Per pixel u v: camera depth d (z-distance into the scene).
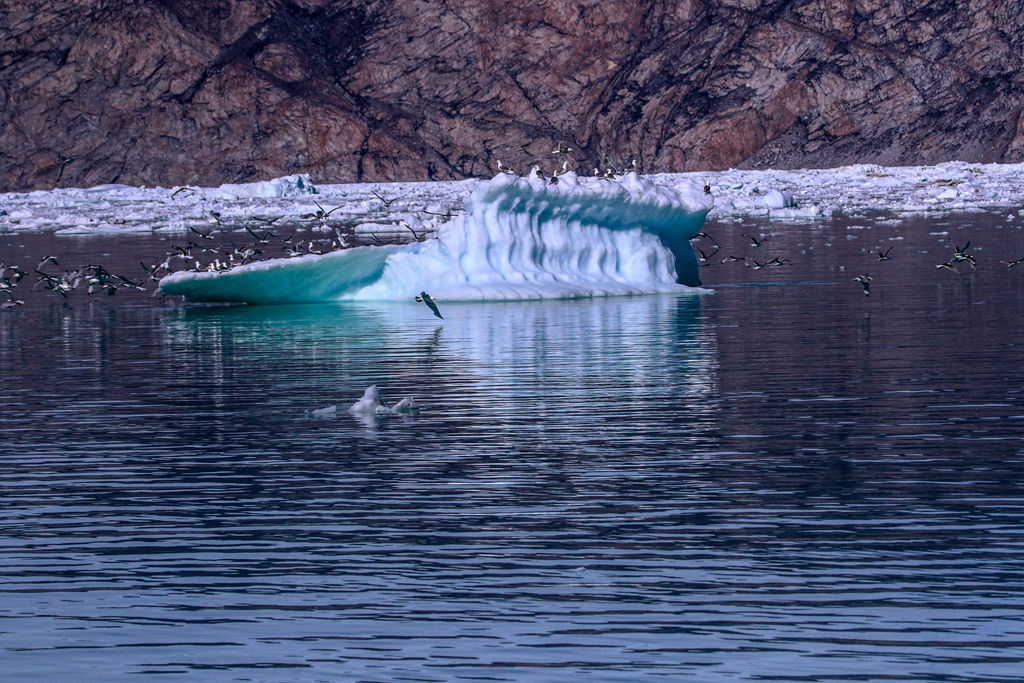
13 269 104.81
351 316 93.19
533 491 42.88
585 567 35.50
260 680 29.08
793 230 167.75
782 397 57.81
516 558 36.38
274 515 40.94
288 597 33.88
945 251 131.88
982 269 113.38
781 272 118.19
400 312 94.38
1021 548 36.06
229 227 195.75
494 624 31.83
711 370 65.62
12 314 98.69
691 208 106.12
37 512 41.75
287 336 83.00
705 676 28.77
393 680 28.95
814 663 29.28
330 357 73.50
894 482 42.94
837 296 97.50
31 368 71.44
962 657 29.36
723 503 41.03
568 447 49.00
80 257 147.62
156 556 37.22
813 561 35.53
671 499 41.62
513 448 49.03
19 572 36.09
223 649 30.75
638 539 37.72
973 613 31.72
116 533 39.41
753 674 28.80
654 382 62.50
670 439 49.91
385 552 37.16
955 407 54.50
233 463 47.75
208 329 87.69
